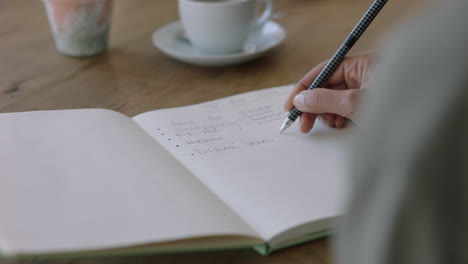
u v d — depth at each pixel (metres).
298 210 0.53
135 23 1.17
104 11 0.98
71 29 0.97
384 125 0.21
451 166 0.20
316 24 1.15
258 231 0.50
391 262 0.22
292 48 1.04
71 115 0.65
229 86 0.88
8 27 1.15
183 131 0.70
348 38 0.74
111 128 0.63
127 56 1.01
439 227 0.21
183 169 0.58
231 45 0.97
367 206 0.22
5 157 0.53
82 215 0.45
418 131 0.20
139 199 0.48
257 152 0.65
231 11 0.92
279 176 0.59
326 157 0.64
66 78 0.91
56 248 0.40
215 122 0.73
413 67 0.20
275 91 0.84
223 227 0.46
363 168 0.22
